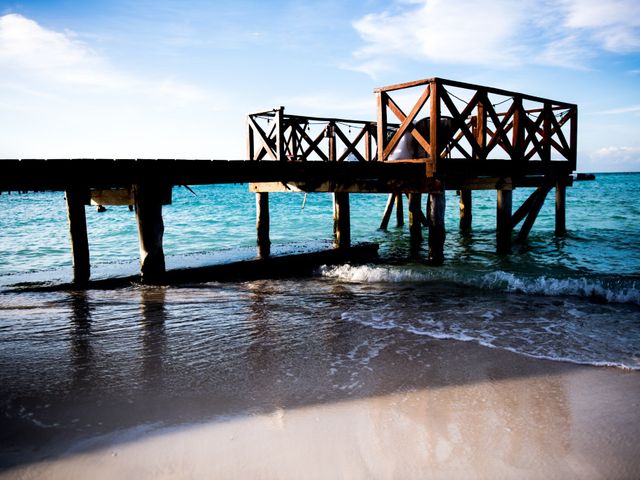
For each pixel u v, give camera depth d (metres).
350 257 10.77
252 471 2.52
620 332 5.11
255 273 9.03
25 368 4.04
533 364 4.13
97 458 2.64
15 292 7.19
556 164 12.07
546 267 9.40
